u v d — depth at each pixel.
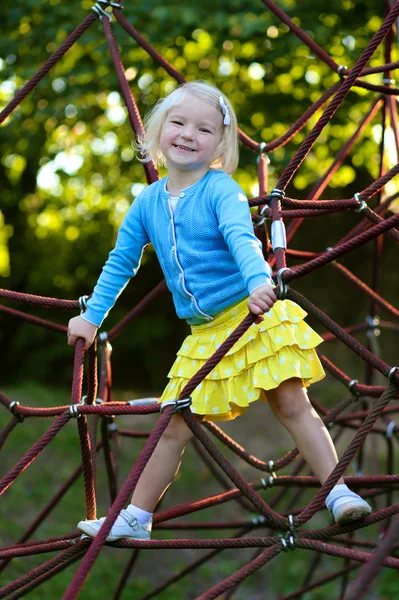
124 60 7.24
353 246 1.98
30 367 11.19
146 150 2.62
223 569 5.88
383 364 2.01
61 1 7.44
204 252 2.24
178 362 2.31
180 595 5.53
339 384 8.55
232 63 7.59
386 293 9.20
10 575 5.34
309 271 2.01
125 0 7.00
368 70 2.98
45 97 7.59
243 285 2.21
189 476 6.68
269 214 2.71
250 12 6.64
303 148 2.29
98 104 7.99
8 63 7.55
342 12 7.09
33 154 8.27
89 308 2.38
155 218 2.35
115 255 2.43
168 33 6.82
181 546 2.12
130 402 2.74
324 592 5.57
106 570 5.61
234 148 2.38
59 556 2.20
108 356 3.36
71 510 6.06
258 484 2.92
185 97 2.30
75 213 10.85
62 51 2.92
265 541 2.07
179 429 2.23
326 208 2.46
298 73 7.56
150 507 2.22
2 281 11.64
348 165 8.20
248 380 2.16
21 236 11.53
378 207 3.77
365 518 2.03
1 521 5.77
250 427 7.52
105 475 6.57
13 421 2.67
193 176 2.32
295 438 2.15
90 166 9.40
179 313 2.33
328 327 2.03
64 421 2.12
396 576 5.60
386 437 3.92
